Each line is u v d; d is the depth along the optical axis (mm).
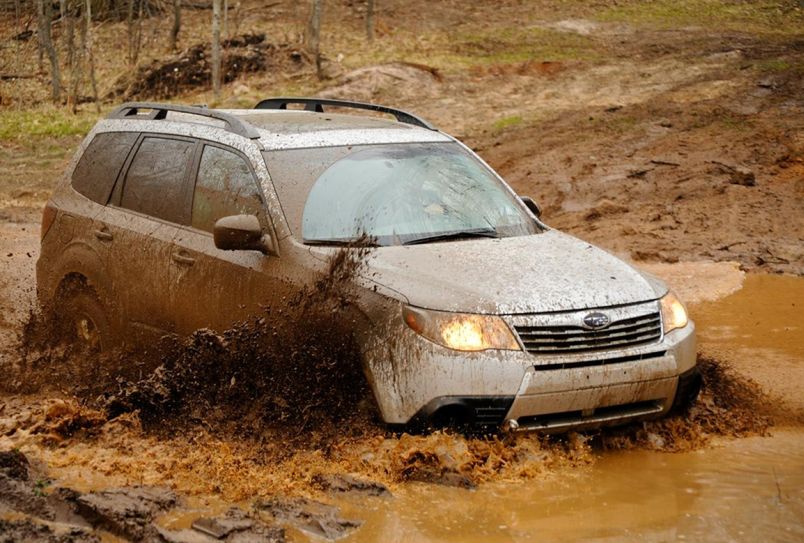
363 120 8344
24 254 14445
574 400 6133
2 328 9766
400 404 6094
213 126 7891
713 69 29891
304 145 7508
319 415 6359
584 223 16828
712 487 5867
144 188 8102
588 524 5270
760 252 14258
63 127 28781
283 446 6230
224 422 6551
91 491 5387
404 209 7180
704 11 43062
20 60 42406
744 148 20688
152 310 7711
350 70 33062
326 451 6109
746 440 6816
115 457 6137
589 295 6387
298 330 6578
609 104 26578
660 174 19531
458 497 5629
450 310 6113
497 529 5180
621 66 31953
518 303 6188
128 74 36219
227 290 7117
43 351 8477
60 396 7641
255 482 5719
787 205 16922
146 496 5266
